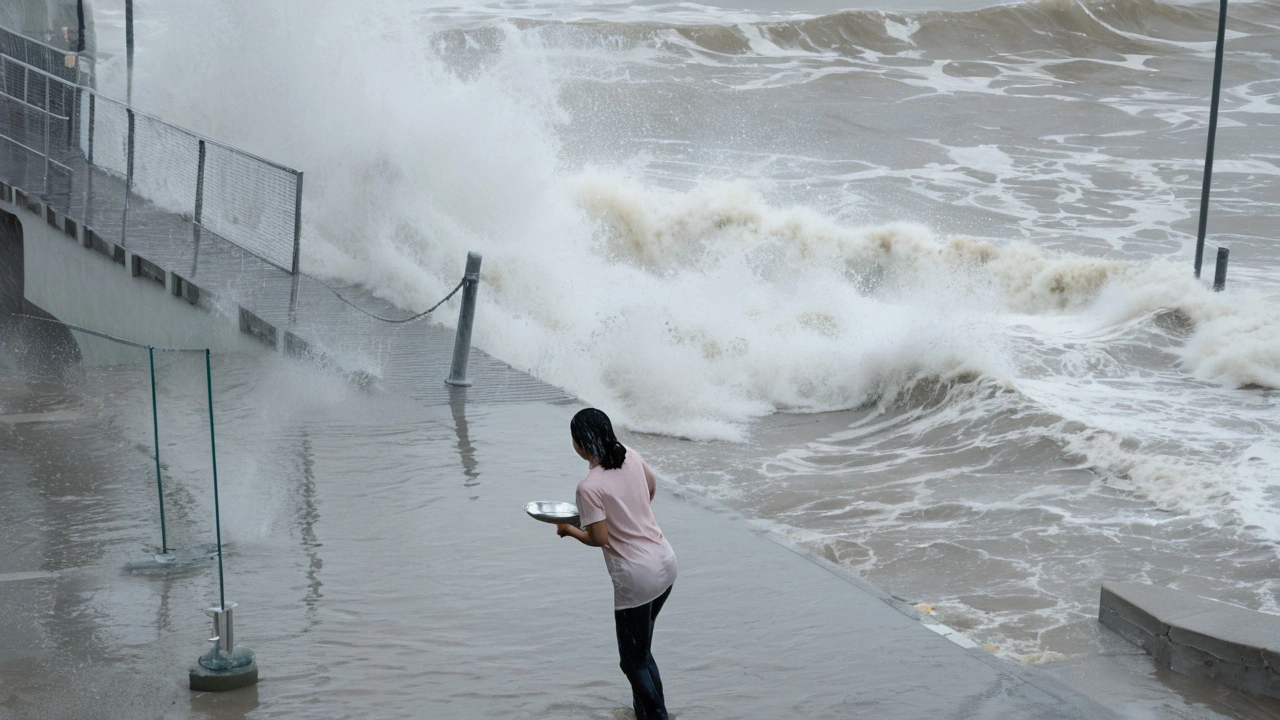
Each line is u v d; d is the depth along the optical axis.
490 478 8.01
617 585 4.66
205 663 5.02
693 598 6.11
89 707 4.76
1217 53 17.39
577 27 43.16
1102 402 13.57
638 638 4.66
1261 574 8.93
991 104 36.69
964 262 20.45
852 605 6.04
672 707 4.91
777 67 40.62
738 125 33.28
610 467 4.70
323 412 9.55
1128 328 16.45
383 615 5.79
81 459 8.09
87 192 16.12
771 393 14.44
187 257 13.51
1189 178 28.47
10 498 7.35
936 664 5.35
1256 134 33.12
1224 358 14.63
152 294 13.33
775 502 10.91
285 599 5.96
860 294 20.41
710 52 42.09
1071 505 10.57
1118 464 11.34
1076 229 24.11
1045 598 8.52
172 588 6.07
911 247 21.16
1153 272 18.44
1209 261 21.69
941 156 30.58
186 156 15.00
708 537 7.04
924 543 9.77
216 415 9.35
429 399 10.01
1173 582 8.86
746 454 12.47
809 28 43.84
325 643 5.45
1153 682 6.66
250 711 4.76
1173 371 14.95
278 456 8.38
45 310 15.85
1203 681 6.68
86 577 6.19
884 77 39.81
